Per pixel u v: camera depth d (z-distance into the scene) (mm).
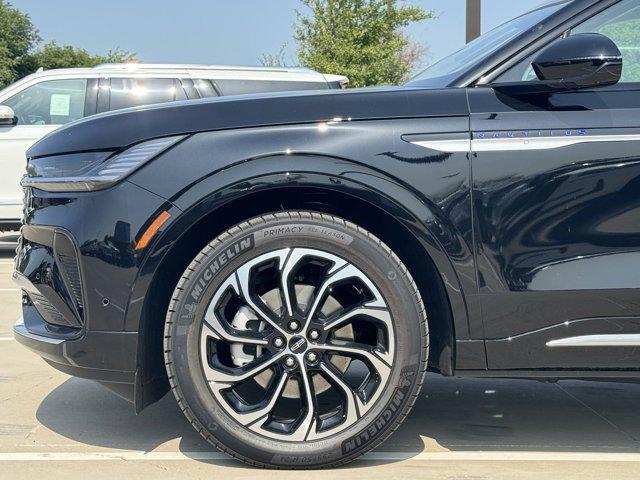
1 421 3426
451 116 2758
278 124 2738
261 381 2867
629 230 2729
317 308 2766
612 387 4090
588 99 2779
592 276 2723
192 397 2721
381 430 2760
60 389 3941
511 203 2717
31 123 9609
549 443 3180
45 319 2996
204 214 2693
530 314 2734
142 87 9461
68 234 2758
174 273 2883
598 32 2910
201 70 9508
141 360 2748
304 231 2732
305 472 2789
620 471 2855
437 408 3693
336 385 2771
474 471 2836
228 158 2697
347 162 2699
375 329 2828
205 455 2979
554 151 2723
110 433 3262
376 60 23828
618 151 2721
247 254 2729
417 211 2703
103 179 2736
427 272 2826
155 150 2738
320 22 23828
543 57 2689
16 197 9617
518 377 2811
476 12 11844
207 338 2732
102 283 2715
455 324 2750
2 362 4520
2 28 54844
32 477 2762
